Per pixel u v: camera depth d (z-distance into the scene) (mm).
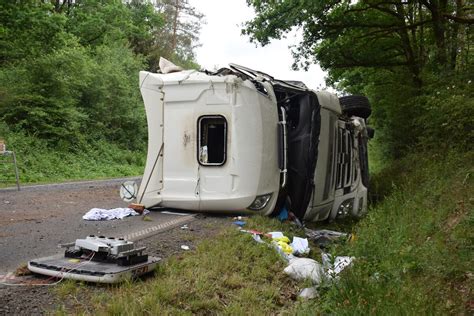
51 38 22578
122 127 28984
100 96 27016
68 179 18453
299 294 4703
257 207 7812
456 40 14586
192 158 7910
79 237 6016
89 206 9289
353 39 19984
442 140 13383
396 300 4258
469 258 5102
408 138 19719
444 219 7086
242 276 4719
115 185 14617
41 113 20953
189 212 8078
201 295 4078
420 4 16875
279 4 16547
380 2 17734
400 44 20594
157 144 8125
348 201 10750
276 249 5727
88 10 34656
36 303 3666
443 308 4234
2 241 5758
